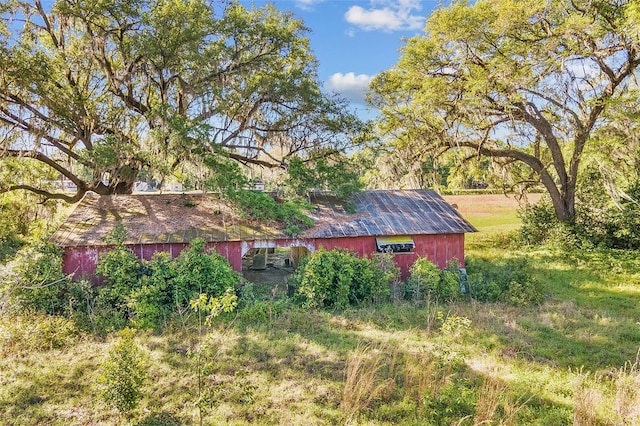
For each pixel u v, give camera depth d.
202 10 15.64
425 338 10.00
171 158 16.38
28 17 16.03
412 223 15.27
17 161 18.20
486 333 10.30
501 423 6.57
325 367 8.52
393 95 22.84
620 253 18.72
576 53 17.08
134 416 6.88
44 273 10.74
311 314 11.62
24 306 10.38
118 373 6.98
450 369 7.96
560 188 21.94
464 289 13.89
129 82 16.88
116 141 15.08
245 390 6.99
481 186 47.50
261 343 9.60
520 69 17.78
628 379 7.62
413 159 23.67
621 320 11.24
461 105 19.05
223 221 14.35
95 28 15.82
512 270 14.91
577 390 7.16
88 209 14.64
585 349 9.50
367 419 6.89
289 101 18.00
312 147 18.89
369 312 11.76
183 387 7.76
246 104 17.97
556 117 20.81
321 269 12.30
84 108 16.39
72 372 8.21
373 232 14.59
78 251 12.55
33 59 14.46
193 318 10.83
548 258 19.00
